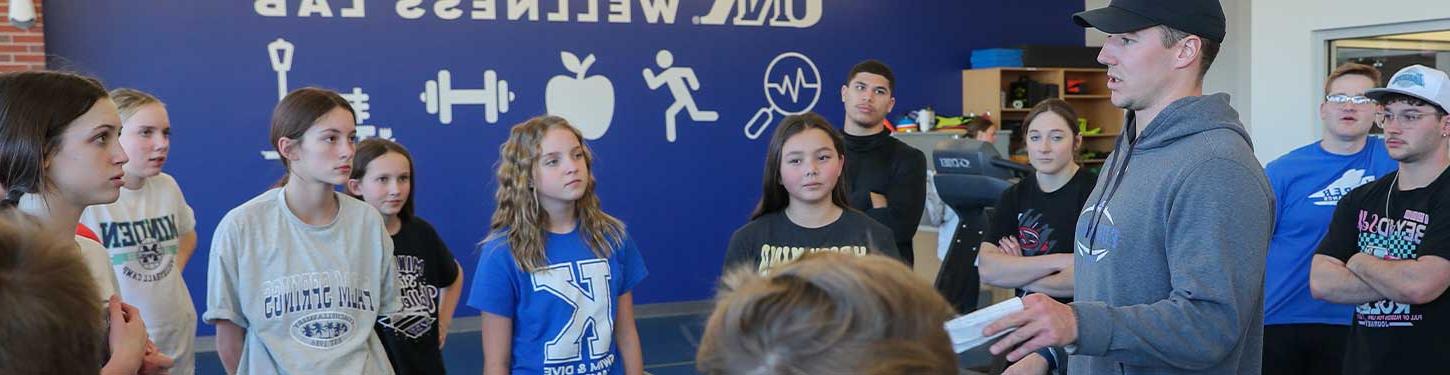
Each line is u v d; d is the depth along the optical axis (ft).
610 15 24.77
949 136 24.32
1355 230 9.37
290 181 9.25
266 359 8.95
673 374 19.84
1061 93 29.32
